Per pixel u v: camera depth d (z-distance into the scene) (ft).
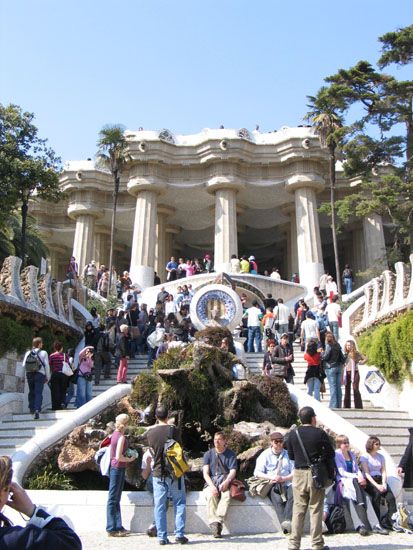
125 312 62.49
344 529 27.20
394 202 85.66
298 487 22.66
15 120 80.12
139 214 107.76
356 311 64.64
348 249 132.05
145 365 58.13
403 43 89.40
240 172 108.58
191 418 38.96
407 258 101.14
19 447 37.55
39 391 42.98
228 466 27.96
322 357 45.65
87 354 46.80
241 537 26.32
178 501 25.50
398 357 48.21
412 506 29.86
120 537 26.02
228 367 41.65
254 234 137.80
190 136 113.19
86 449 33.96
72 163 118.11
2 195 77.46
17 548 9.43
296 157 106.52
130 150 107.45
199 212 122.52
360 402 45.52
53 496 28.37
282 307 64.69
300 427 23.30
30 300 53.31
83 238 116.26
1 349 47.16
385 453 32.27
